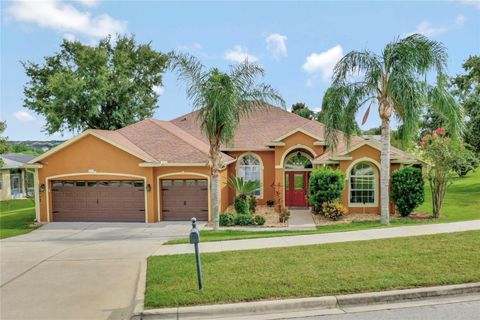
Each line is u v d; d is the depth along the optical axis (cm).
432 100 1578
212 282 756
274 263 875
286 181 2283
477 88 2866
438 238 1056
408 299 682
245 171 2338
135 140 2062
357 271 793
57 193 1866
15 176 3481
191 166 1833
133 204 1838
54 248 1202
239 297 678
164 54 3659
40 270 939
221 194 2016
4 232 1602
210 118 1532
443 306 651
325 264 852
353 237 1141
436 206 1719
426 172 1905
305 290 699
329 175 1844
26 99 3341
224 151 2303
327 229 1502
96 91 2952
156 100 3691
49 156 1845
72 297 749
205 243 1159
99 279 859
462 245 966
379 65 1550
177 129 2467
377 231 1220
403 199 1745
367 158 1866
